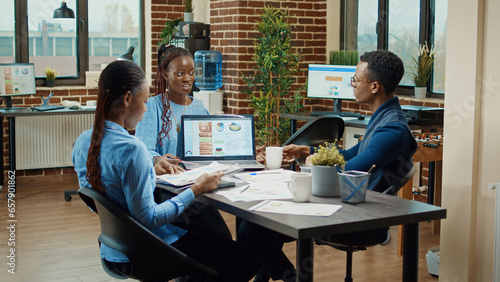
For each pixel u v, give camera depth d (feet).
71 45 21.76
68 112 18.53
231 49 20.34
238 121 9.12
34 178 20.53
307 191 6.79
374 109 8.76
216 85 21.02
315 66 19.22
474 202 8.87
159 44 22.06
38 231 14.46
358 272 11.69
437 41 17.62
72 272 11.57
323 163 7.13
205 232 8.36
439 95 17.62
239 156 9.04
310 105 21.75
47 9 21.17
